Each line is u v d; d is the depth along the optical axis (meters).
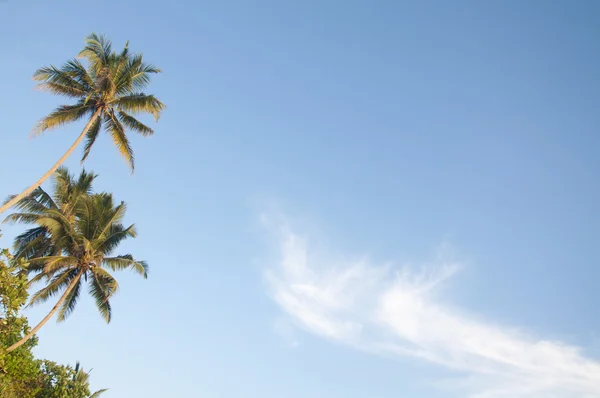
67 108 29.67
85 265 32.00
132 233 33.84
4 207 25.27
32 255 34.03
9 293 18.02
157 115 30.86
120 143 30.72
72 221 33.22
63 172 35.00
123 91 30.97
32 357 32.84
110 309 32.38
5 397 31.70
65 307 32.41
